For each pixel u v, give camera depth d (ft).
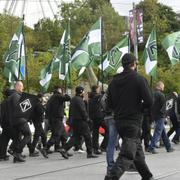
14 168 43.93
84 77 124.16
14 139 48.75
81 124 50.55
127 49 73.82
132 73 30.73
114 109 31.27
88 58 70.90
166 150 56.90
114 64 74.08
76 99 50.70
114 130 38.83
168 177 37.37
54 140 52.21
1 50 124.77
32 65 145.18
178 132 65.31
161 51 183.21
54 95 53.01
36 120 53.98
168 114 64.18
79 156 53.16
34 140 53.67
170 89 149.18
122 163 29.48
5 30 142.51
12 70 63.36
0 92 117.08
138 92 30.30
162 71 151.02
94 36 72.43
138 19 114.83
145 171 31.58
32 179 37.47
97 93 54.39
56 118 52.60
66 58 68.39
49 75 71.41
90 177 38.09
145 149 56.70
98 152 54.60
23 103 48.06
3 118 49.42
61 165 45.62
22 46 64.28
